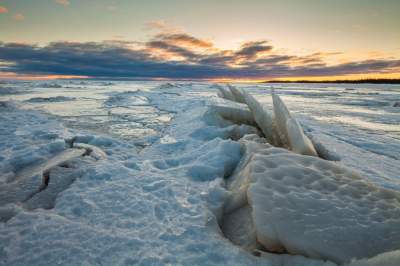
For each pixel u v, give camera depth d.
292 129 3.91
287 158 2.93
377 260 1.57
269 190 2.35
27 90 29.89
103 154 4.89
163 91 30.78
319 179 2.55
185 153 4.76
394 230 1.91
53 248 1.98
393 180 3.50
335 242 1.84
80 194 2.99
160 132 7.39
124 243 2.03
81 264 1.81
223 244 2.02
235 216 2.63
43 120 8.65
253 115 6.68
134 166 4.07
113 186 3.20
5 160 4.31
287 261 1.85
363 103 20.89
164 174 3.69
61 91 29.69
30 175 3.72
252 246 2.10
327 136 6.75
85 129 7.68
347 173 2.70
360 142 6.49
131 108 13.86
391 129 9.21
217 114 7.32
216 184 3.19
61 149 5.16
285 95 32.69
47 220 2.39
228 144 4.37
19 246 2.02
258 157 2.93
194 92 29.47
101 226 2.32
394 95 33.47
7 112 9.92
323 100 24.42
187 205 2.69
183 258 1.86
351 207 2.16
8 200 2.99
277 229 1.96
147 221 2.38
